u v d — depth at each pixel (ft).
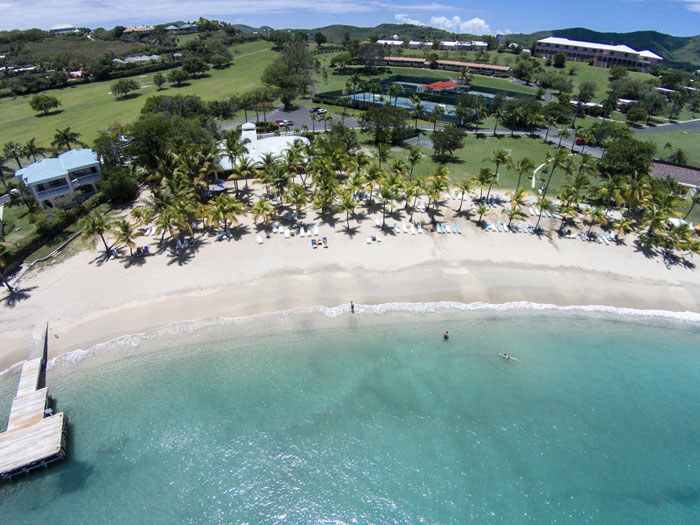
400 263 180.04
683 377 135.74
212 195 231.50
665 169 289.53
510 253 189.67
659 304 166.91
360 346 142.51
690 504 102.73
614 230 207.62
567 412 123.54
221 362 135.54
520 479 106.73
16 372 130.62
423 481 105.50
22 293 158.30
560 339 148.56
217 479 105.19
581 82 549.54
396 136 322.14
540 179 262.26
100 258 178.50
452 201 231.30
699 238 203.41
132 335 143.64
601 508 101.30
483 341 146.00
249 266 175.22
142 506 99.76
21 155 257.75
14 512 99.14
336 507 99.86
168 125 244.01
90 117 395.75
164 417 118.93
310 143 269.44
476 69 620.49
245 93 449.89
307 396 125.39
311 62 610.65
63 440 110.73
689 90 501.97
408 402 124.47
